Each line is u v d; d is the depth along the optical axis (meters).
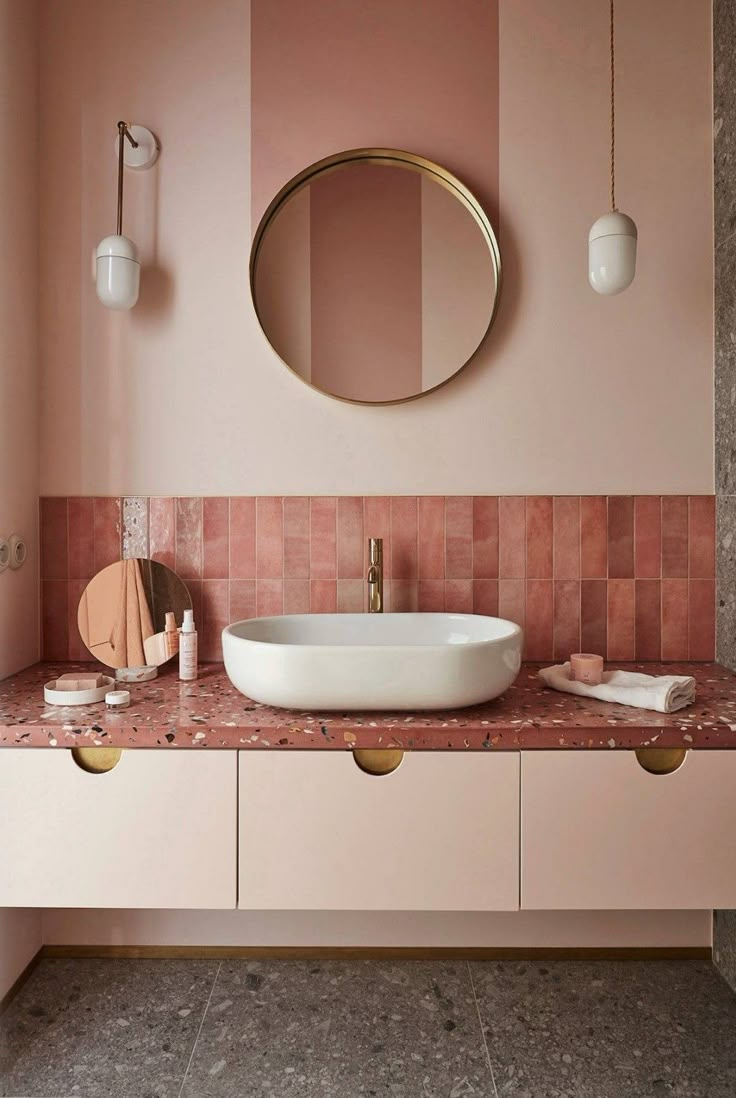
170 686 1.66
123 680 1.68
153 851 1.39
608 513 1.87
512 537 1.87
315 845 1.38
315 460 1.88
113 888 1.39
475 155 1.85
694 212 1.86
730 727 1.37
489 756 1.37
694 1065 1.47
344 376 1.85
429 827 1.38
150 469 1.88
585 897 1.38
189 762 1.38
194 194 1.86
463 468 1.88
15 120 1.73
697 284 1.87
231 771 1.38
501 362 1.87
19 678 1.72
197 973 1.77
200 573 1.88
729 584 1.81
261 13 1.85
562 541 1.87
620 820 1.38
